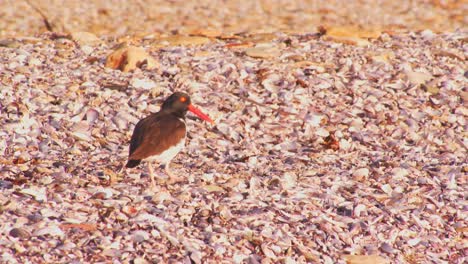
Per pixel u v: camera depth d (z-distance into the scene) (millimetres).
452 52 20219
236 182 12844
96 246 10469
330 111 16906
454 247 11914
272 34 22297
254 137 15711
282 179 13062
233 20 30203
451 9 32406
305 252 11055
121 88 17328
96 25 29172
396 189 13219
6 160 13523
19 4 31391
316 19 30734
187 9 31891
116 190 12203
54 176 12648
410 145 15852
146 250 10508
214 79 17969
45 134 14984
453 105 17547
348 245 11508
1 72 17797
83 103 16531
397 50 20594
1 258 9891
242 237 11133
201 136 15438
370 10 32344
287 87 17750
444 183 13594
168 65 18766
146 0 33094
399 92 17938
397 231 11953
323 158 14672
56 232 10562
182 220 11398
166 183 12695
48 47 20391
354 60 19422
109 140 15047
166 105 12867
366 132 16281
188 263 10398
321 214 12023
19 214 10984
